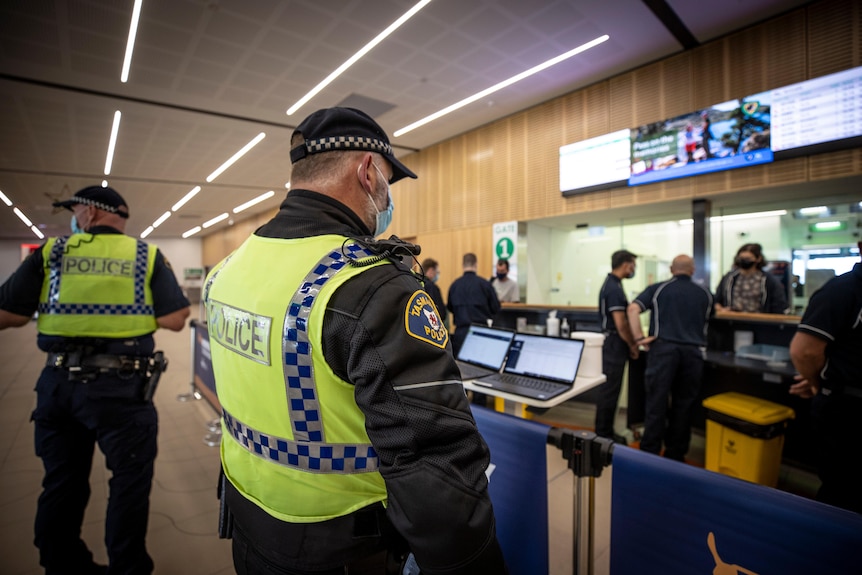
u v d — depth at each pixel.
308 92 4.91
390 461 0.57
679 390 2.87
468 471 0.57
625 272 3.35
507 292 5.68
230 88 4.74
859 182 3.57
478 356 2.42
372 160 0.78
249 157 7.16
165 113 5.36
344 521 0.65
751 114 3.81
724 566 0.89
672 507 0.97
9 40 3.72
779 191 3.94
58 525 1.47
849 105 3.34
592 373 2.12
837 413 1.49
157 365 1.63
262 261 0.74
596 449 1.09
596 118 4.95
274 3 3.35
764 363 2.73
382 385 0.56
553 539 1.18
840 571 0.76
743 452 2.44
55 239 1.52
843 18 3.39
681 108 4.27
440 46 4.05
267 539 0.67
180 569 1.79
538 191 5.58
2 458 2.85
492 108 5.62
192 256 19.67
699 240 4.36
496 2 3.43
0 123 5.50
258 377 0.68
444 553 0.54
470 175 6.48
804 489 2.56
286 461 0.66
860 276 1.43
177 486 2.49
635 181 4.60
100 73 4.32
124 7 3.32
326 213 0.73
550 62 4.43
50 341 1.48
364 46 4.01
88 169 7.67
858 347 1.44
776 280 3.71
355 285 0.61
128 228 15.71
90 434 1.57
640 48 4.19
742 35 3.90
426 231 7.28
